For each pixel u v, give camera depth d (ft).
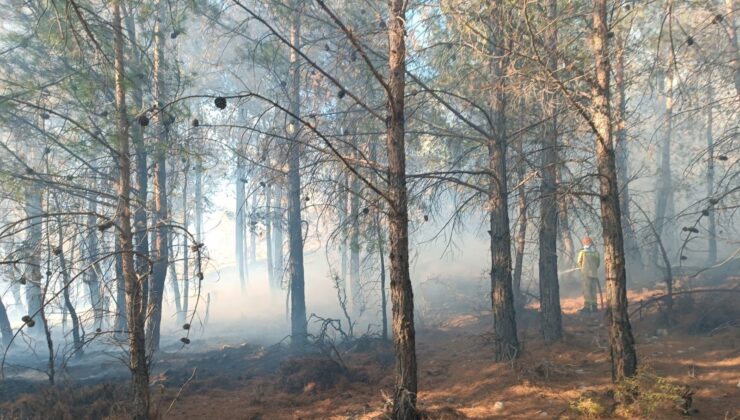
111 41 29.01
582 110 21.72
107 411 27.17
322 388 29.81
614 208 22.34
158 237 45.01
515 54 23.67
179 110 31.91
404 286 20.85
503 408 23.09
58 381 33.14
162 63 36.81
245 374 36.86
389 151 21.52
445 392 26.78
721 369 24.70
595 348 30.94
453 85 30.83
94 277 37.88
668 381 21.77
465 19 25.05
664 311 35.50
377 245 37.58
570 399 23.03
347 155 27.94
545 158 31.58
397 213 20.94
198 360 42.57
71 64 32.24
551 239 33.12
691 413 19.93
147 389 22.17
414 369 20.75
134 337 22.02
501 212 29.96
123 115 24.21
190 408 28.04
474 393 25.70
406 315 20.76
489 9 25.53
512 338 29.50
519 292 43.62
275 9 35.60
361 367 33.50
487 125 34.04
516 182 34.65
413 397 20.52
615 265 22.22
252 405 27.86
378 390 28.96
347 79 37.04
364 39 28.68
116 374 39.75
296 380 30.83
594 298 43.19
